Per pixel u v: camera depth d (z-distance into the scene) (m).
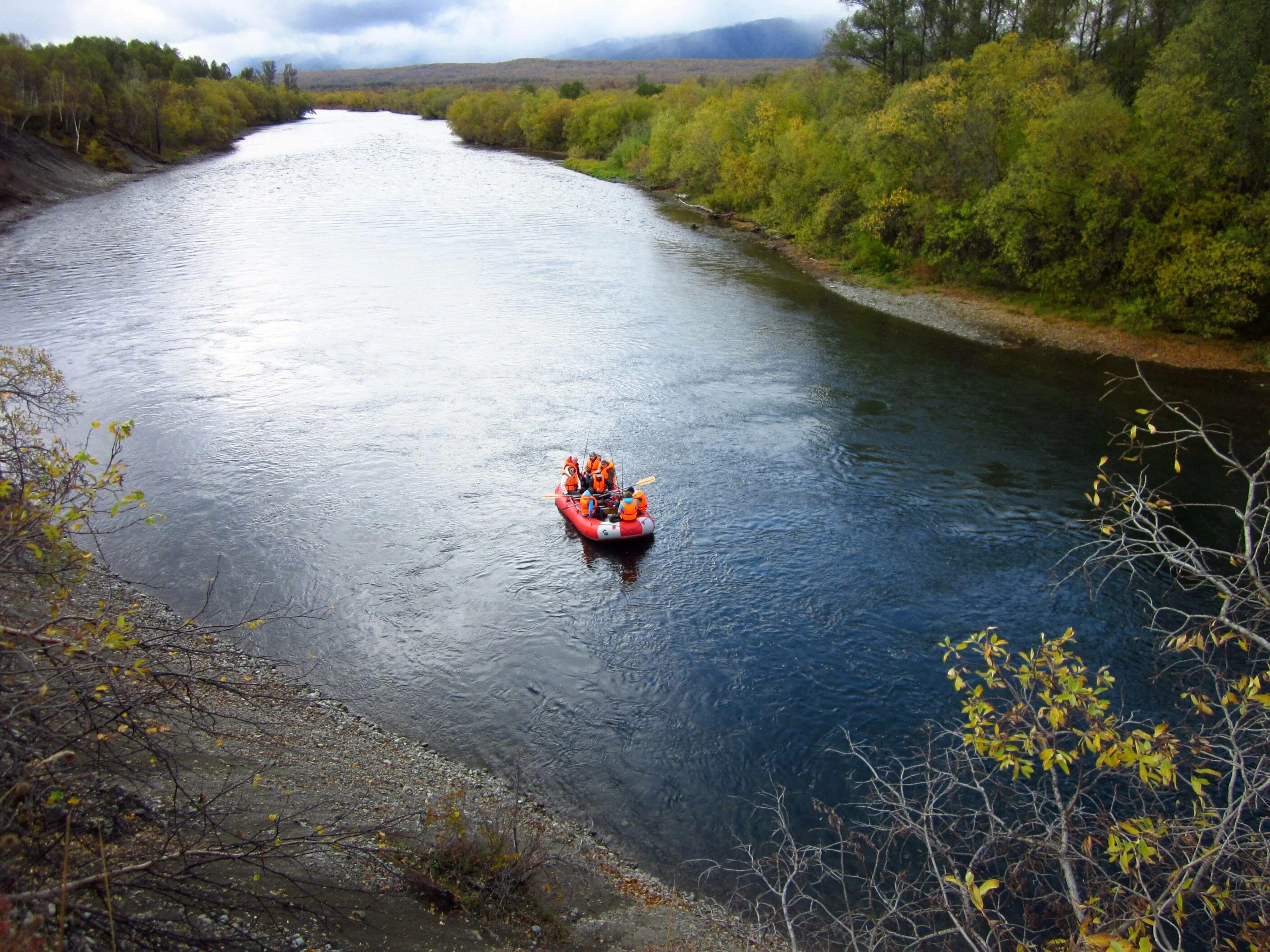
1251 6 32.84
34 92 77.00
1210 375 30.72
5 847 5.26
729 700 15.02
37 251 47.84
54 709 5.83
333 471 23.42
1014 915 10.15
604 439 25.80
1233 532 20.34
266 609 17.27
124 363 31.02
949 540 20.12
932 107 42.72
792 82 69.38
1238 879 6.15
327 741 13.28
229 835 9.45
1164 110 33.78
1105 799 11.50
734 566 19.20
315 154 100.56
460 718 14.53
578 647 16.47
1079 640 16.34
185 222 57.09
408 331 35.62
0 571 6.34
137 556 18.91
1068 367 32.09
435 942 8.68
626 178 84.69
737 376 31.25
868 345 34.94
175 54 133.38
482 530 20.67
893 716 14.52
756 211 62.47
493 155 105.06
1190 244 32.41
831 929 9.74
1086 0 48.66
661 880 11.37
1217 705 6.71
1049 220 37.53
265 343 33.56
